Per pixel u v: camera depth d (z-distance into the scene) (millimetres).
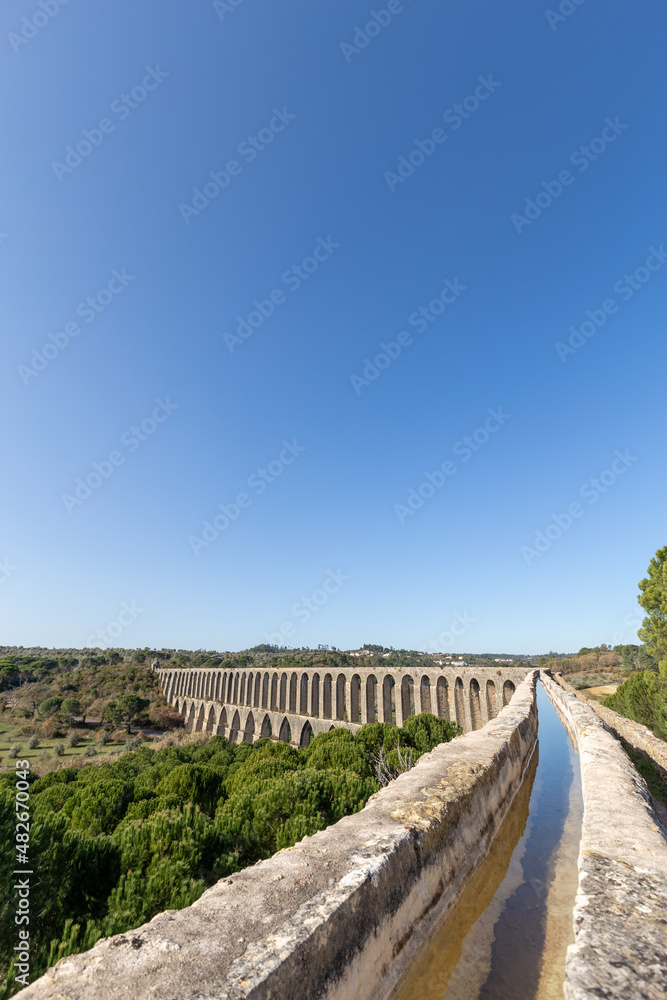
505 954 3582
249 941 2705
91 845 7133
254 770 15828
